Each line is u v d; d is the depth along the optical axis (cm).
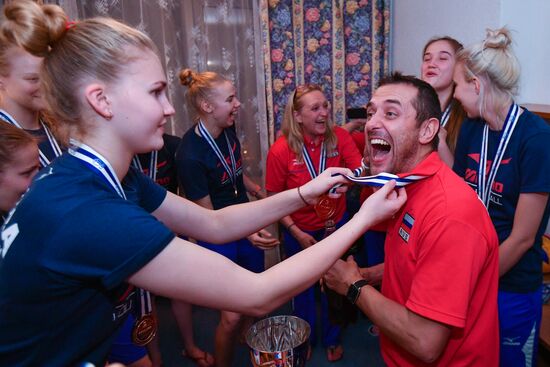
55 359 77
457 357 104
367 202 94
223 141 220
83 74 75
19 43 77
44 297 71
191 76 209
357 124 289
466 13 224
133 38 78
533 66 205
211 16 298
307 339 110
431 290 93
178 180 236
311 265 85
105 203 72
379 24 315
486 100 138
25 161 113
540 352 210
